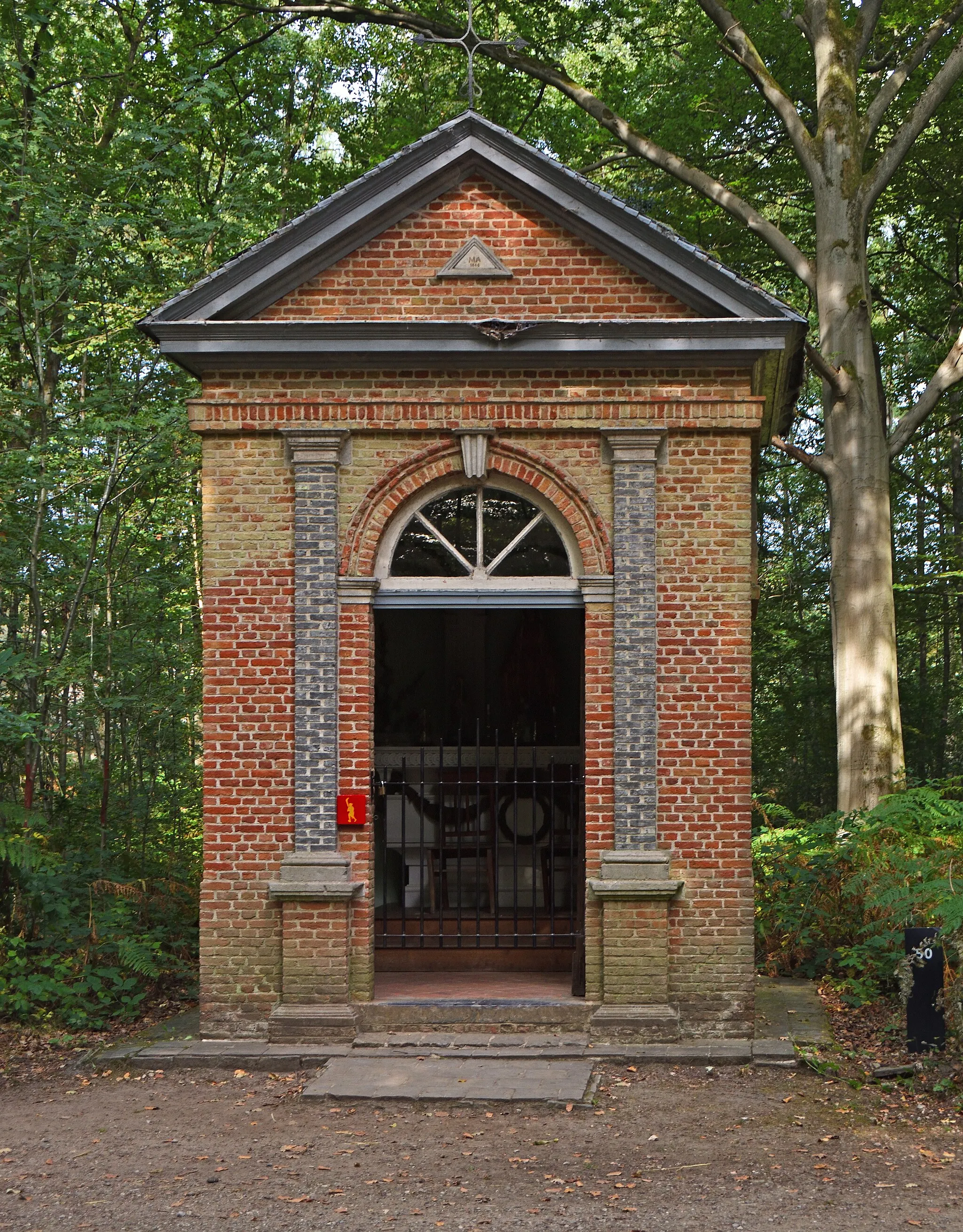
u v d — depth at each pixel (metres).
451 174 9.76
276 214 16.89
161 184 13.65
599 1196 6.47
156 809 16.84
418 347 9.52
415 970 11.14
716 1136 7.43
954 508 23.36
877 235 22.03
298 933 9.48
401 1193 6.55
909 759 22.28
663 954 9.38
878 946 11.11
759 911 12.34
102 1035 10.01
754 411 9.57
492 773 12.14
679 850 9.48
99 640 14.23
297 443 9.66
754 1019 9.74
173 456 13.17
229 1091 8.51
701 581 9.59
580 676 13.29
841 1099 8.14
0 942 10.73
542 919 11.55
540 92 20.16
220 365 9.68
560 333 9.48
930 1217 6.15
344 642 9.68
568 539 9.80
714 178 19.20
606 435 9.61
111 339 12.90
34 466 12.59
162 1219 6.25
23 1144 7.47
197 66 16.58
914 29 17.91
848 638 15.99
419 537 11.16
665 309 9.70
